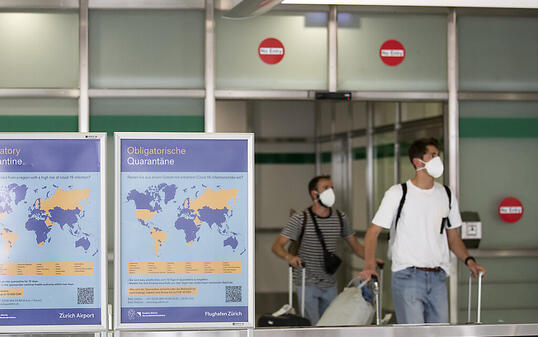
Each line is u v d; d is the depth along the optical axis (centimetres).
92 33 687
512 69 734
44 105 679
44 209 429
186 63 693
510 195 734
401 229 576
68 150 430
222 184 437
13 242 428
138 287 432
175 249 434
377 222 579
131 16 689
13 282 428
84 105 681
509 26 733
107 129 686
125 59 689
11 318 428
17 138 428
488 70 731
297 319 596
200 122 694
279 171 1120
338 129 1039
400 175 833
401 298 573
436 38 722
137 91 687
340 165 1038
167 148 434
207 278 436
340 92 705
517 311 731
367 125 932
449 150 723
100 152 430
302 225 688
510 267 733
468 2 686
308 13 707
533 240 736
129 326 430
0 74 676
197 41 695
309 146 1129
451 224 592
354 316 610
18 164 429
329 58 707
